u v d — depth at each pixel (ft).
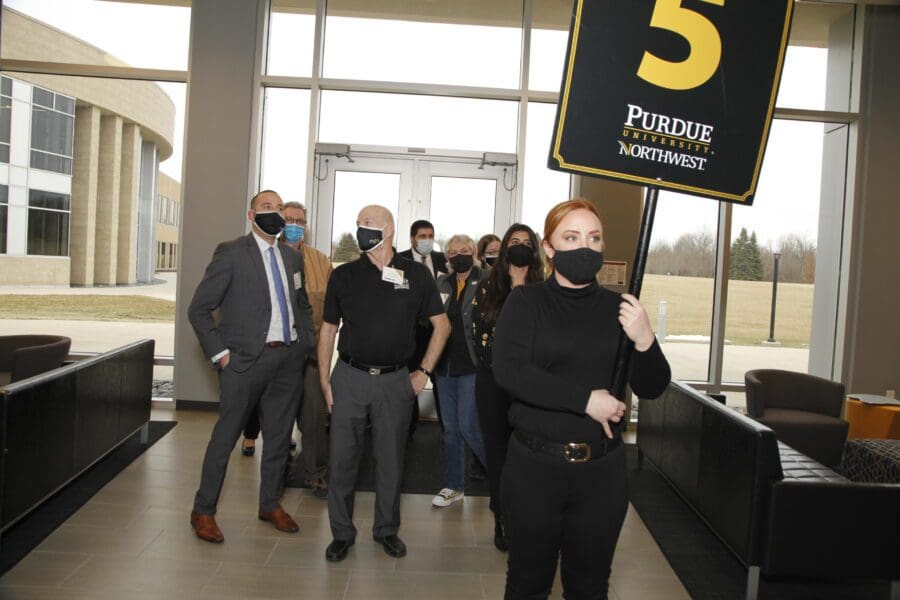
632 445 16.75
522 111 18.30
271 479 10.28
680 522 11.43
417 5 18.54
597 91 5.39
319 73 18.20
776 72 5.64
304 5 18.37
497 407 9.23
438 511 11.46
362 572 8.95
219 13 17.74
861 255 18.28
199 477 12.46
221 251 9.56
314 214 18.45
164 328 18.88
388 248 9.16
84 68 17.98
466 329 10.21
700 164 5.56
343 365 9.20
